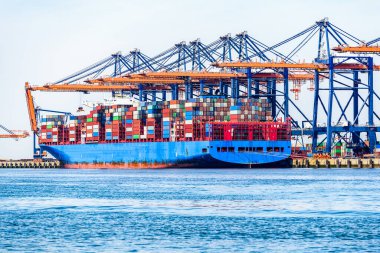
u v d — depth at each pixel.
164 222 112.12
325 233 100.62
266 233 101.12
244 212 123.38
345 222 110.38
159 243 94.44
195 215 120.00
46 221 114.12
